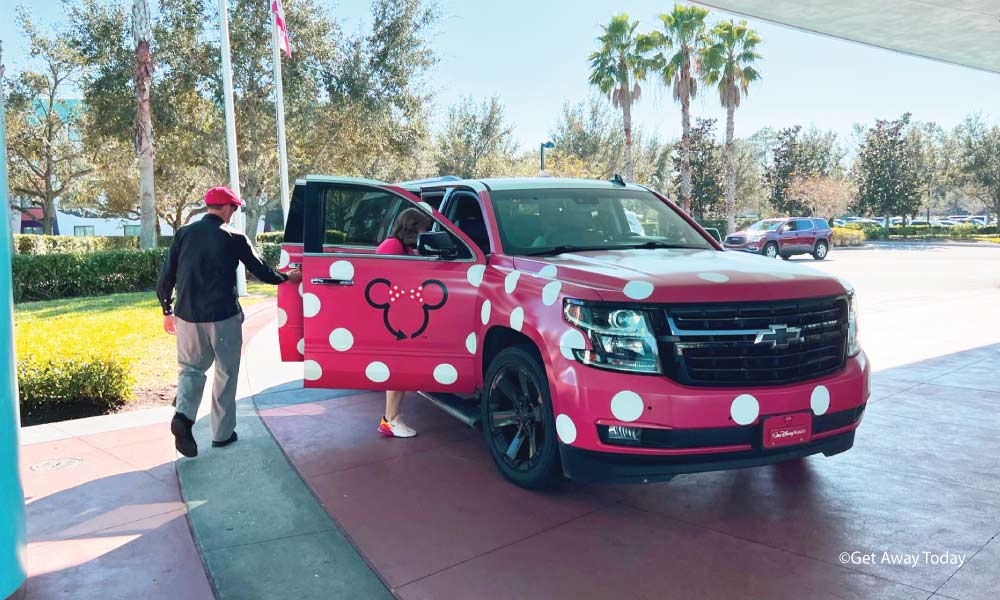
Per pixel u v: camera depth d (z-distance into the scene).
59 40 29.58
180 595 3.09
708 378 3.44
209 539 3.61
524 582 3.12
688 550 3.40
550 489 4.15
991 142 51.50
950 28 12.80
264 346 9.03
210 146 24.02
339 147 25.86
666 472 3.43
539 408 4.04
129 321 10.43
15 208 37.44
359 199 5.23
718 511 3.86
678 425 3.37
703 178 47.41
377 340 4.66
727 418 3.38
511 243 4.64
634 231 5.06
